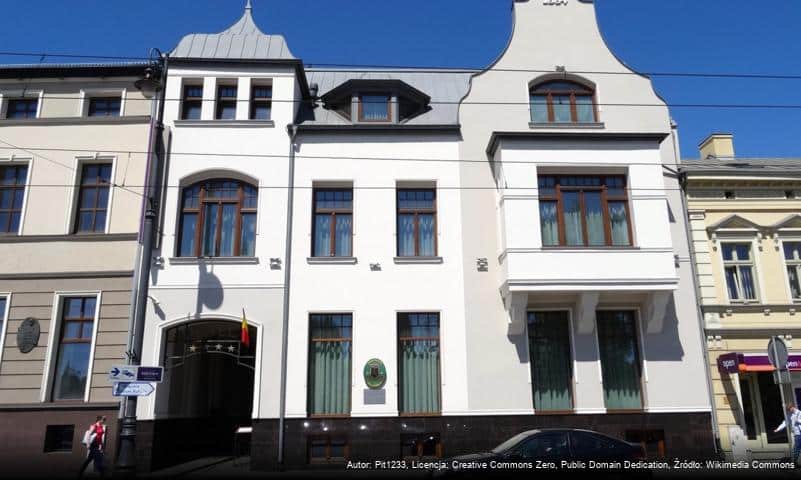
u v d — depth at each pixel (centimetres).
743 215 1959
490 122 1927
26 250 1802
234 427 2198
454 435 1683
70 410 1678
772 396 1855
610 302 1791
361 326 1753
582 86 1995
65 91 1941
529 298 1752
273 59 1928
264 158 1878
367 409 1694
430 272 1800
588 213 1817
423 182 1886
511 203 1753
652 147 1822
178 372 1853
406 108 2031
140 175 1864
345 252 1847
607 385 1766
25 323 1747
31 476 1569
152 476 1541
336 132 1903
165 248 1791
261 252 1802
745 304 1875
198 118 1941
